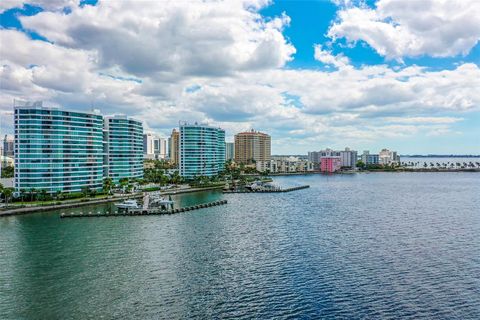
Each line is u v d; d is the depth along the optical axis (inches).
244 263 4726.9
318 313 3417.8
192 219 7815.0
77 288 3946.9
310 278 4212.6
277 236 6166.3
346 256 5009.8
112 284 4050.2
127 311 3452.3
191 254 5108.3
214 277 4252.0
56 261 4800.7
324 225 7116.1
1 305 3575.3
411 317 3339.1
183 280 4158.5
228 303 3607.3
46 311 3457.2
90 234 6309.1
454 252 5177.2
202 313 3417.8
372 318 3329.2
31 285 4025.6
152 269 4507.9
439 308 3491.6
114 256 5017.2
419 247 5442.9
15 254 5098.4
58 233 6368.1
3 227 6835.6
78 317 3351.4
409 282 4087.1
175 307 3526.1
